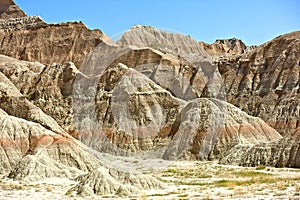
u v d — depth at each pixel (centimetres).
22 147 7175
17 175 6025
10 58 15050
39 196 4562
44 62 16188
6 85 10506
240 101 12800
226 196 4072
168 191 4725
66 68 12325
